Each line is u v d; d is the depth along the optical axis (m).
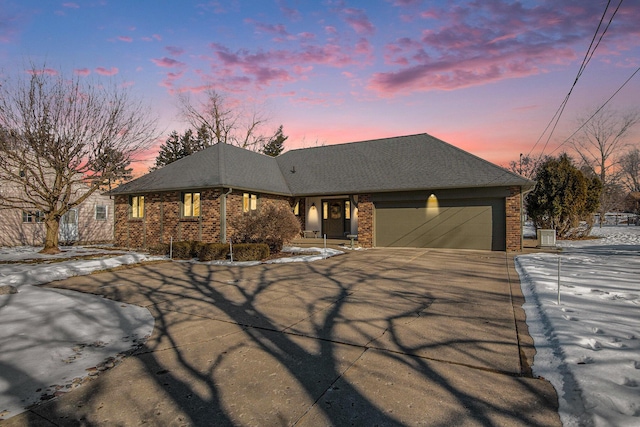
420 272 9.53
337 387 3.30
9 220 18.39
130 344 4.53
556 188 19.75
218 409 2.96
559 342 4.09
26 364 3.83
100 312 5.86
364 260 12.04
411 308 5.98
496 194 14.11
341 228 19.52
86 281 8.81
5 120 13.02
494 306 6.04
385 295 6.96
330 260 12.15
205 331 4.98
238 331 4.96
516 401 2.99
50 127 13.73
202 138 34.44
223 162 16.44
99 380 3.52
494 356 3.95
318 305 6.28
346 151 20.28
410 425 2.68
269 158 21.81
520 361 3.81
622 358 3.57
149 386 3.39
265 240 13.81
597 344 4.02
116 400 3.14
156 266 11.25
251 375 3.58
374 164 18.11
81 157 14.77
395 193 15.82
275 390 3.27
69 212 21.05
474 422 2.70
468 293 7.03
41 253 14.41
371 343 4.41
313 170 19.70
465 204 14.83
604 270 9.05
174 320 5.52
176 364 3.89
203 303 6.55
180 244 13.09
